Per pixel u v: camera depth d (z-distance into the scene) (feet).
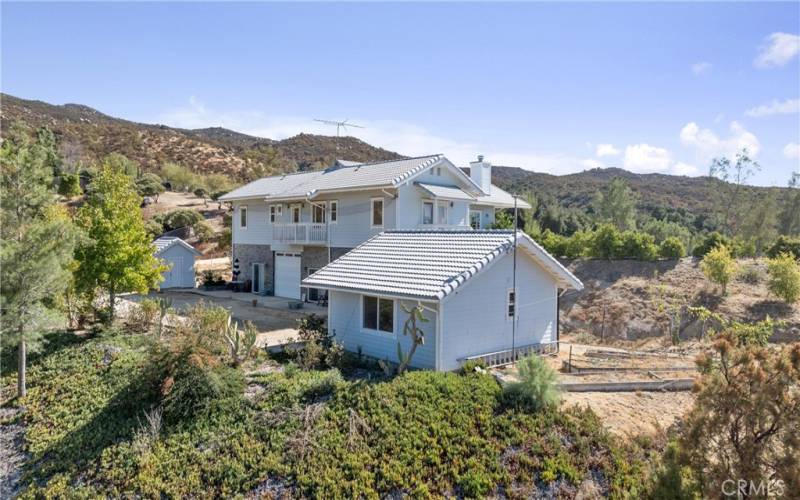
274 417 36.09
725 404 22.36
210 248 140.77
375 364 46.14
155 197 183.62
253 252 102.73
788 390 21.99
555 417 33.94
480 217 109.40
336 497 28.94
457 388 37.29
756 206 123.44
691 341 65.05
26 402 45.34
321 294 85.66
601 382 41.39
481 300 47.75
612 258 99.45
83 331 59.41
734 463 22.12
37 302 46.16
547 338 55.77
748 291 78.48
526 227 117.91
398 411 34.63
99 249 56.90
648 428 34.27
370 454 31.58
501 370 45.70
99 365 49.19
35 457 37.60
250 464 32.24
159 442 35.47
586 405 37.50
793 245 87.25
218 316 48.29
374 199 78.69
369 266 52.80
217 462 32.91
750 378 22.02
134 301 84.89
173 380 39.06
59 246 45.98
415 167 79.05
